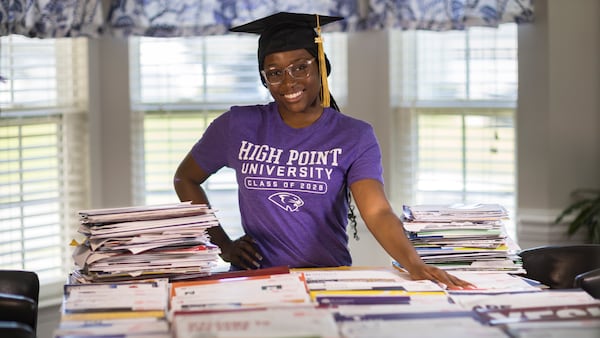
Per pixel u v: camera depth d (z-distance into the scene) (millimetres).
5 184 3953
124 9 4035
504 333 1952
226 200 4410
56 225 4176
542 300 2238
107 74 4215
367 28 4141
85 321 2074
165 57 4332
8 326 2123
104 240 2467
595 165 4141
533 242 4207
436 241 2668
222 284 2379
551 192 4172
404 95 4391
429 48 4355
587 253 2979
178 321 1938
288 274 2473
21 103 4012
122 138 4250
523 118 4176
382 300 2230
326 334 1876
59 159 4172
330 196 2672
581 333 1944
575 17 4070
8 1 3684
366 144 2670
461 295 2299
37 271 4105
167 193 4387
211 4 4094
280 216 2695
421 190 4449
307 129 2693
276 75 2662
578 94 4109
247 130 2752
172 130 4367
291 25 2680
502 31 4246
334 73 4391
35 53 4055
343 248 2799
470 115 4328
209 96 4363
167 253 2500
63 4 3826
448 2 4039
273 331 1884
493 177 4328
